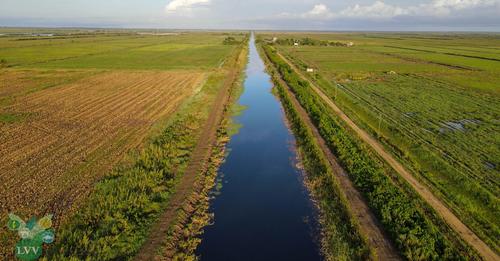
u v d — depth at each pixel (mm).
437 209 15797
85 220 13914
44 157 20641
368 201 16344
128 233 13289
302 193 18047
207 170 20141
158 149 20891
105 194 15836
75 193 16375
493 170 19953
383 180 17453
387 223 14344
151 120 28734
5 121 27734
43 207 15094
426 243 12883
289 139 26391
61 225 13797
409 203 15508
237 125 29359
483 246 13336
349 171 19312
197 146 23453
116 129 26219
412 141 24328
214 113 31719
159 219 14695
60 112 30750
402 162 20875
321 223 15281
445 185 18250
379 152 22562
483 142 24438
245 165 21469
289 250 13516
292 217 15812
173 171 19156
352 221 14484
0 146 22297
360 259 12633
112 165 19641
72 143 23094
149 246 13008
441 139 25188
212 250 13469
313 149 22500
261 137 26672
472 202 16609
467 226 14633
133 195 15570
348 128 27609
